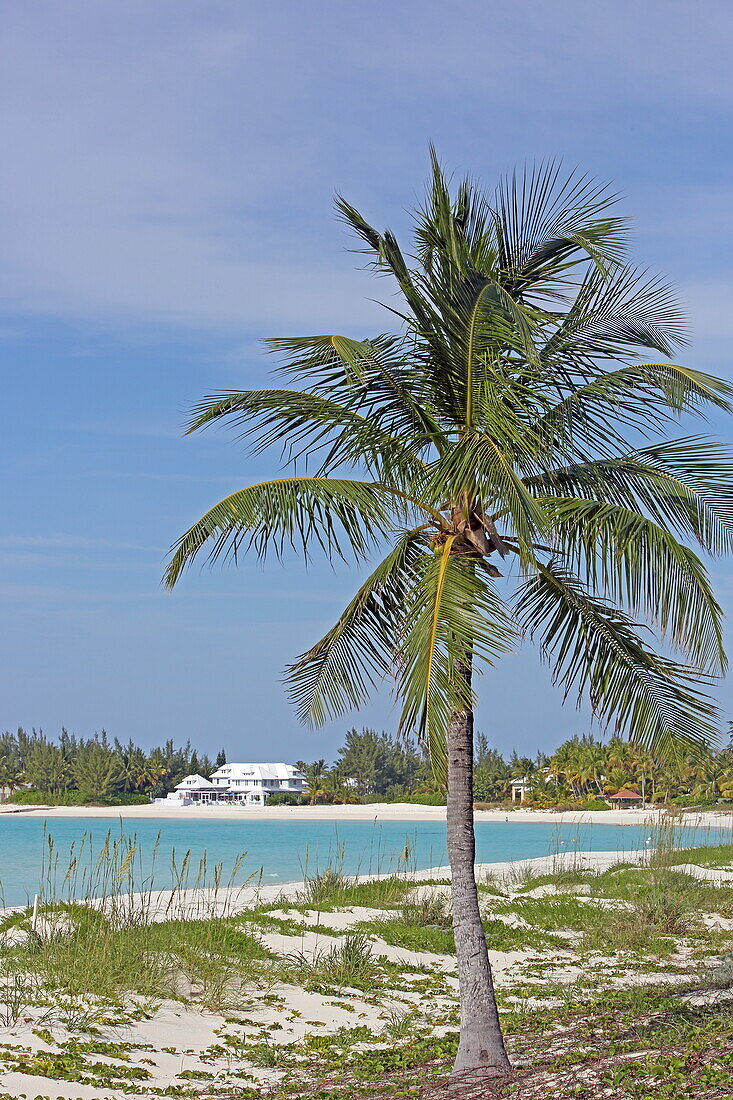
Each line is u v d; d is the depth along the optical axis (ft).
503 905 59.00
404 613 32.45
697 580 27.27
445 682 25.29
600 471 30.53
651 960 46.37
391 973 42.04
